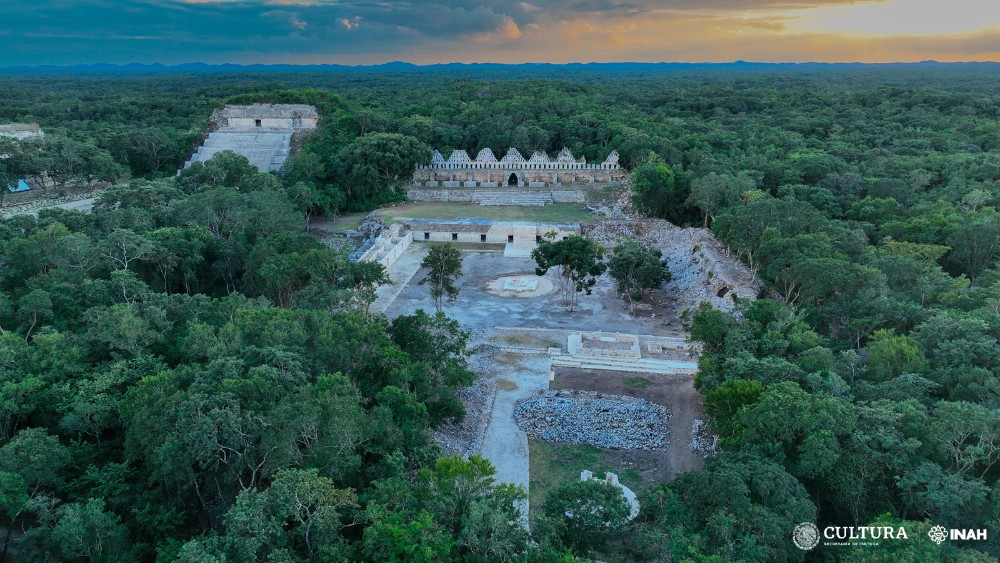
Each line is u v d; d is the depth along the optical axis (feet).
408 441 150.10
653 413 204.33
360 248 366.84
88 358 177.78
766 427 140.97
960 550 107.04
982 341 174.50
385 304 297.33
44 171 410.11
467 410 205.77
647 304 303.07
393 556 102.94
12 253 245.24
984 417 132.16
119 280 220.84
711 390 180.24
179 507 137.28
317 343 166.40
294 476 112.06
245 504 108.68
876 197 393.09
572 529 119.55
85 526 117.29
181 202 325.21
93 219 299.17
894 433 135.74
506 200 467.52
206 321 200.85
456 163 503.61
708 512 116.57
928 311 206.90
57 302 213.05
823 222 288.51
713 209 364.79
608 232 395.34
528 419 201.98
